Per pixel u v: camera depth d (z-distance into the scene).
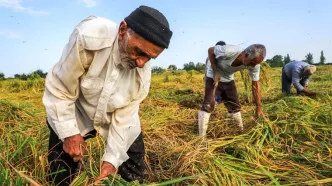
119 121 2.24
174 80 14.77
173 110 6.55
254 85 4.68
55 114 2.11
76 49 1.92
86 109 2.22
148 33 1.72
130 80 2.11
